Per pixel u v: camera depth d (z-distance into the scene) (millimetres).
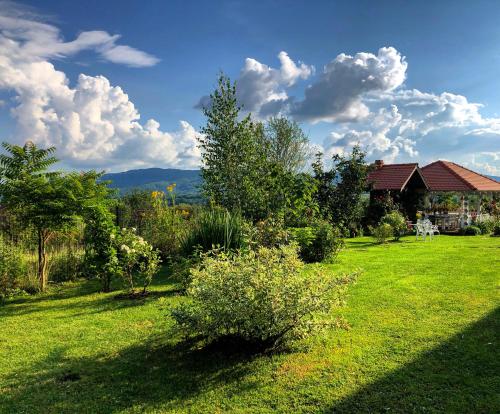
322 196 21250
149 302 7754
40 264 9195
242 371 4691
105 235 8602
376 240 18625
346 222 20891
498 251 13656
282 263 5379
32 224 9250
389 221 19281
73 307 7609
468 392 4062
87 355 5246
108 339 5801
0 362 5066
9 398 4160
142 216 13898
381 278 9281
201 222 10109
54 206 8719
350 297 7570
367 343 5367
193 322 5062
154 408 3951
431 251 14125
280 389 4254
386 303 7145
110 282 9812
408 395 4051
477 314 6387
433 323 6043
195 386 4371
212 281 5152
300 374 4566
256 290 4840
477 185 27438
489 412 3721
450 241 18141
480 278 8984
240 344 5289
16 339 5883
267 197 13789
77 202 8969
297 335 5105
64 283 9914
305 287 5070
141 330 6145
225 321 4918
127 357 5152
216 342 5438
